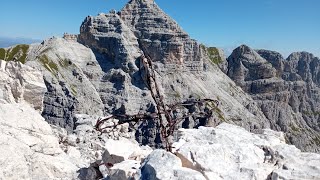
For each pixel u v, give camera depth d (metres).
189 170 12.42
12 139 24.17
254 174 13.22
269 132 22.77
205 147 13.88
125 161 16.06
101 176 19.16
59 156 27.61
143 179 12.59
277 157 15.20
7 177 20.94
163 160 12.79
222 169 13.23
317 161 14.80
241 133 18.73
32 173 23.33
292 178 12.94
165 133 14.27
